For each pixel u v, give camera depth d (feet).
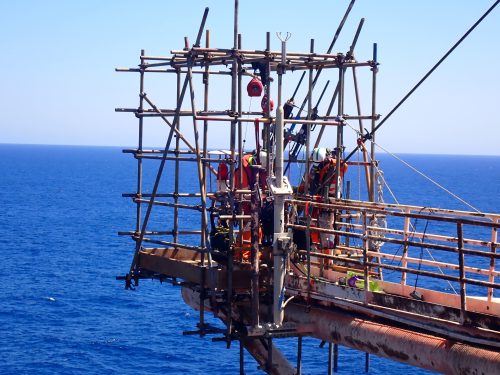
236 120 47.73
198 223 326.03
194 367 135.54
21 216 379.55
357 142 52.21
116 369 134.92
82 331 158.51
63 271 226.79
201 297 48.32
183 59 53.11
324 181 52.49
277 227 46.39
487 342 37.09
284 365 52.85
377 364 132.26
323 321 45.32
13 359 139.64
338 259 44.78
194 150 52.65
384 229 44.65
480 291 159.22
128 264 241.96
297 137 55.62
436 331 39.29
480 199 472.85
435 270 179.63
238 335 47.55
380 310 42.14
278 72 46.37
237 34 47.57
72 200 484.33
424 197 482.28
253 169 49.85
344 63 51.83
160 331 158.51
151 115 55.16
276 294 46.34
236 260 50.49
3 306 179.22
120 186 612.29
